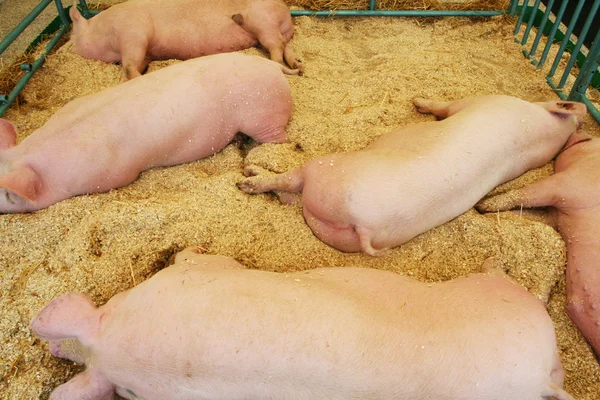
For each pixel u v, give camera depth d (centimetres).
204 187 217
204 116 221
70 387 150
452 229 202
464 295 154
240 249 197
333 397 132
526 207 213
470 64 302
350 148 238
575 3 377
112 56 301
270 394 135
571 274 186
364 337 135
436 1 358
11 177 192
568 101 254
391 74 289
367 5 351
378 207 177
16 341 169
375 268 191
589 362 171
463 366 131
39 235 196
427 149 193
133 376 142
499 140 204
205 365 135
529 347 136
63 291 179
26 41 329
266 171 222
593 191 198
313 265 193
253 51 312
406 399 130
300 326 136
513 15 345
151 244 194
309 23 337
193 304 143
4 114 262
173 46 300
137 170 221
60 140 204
